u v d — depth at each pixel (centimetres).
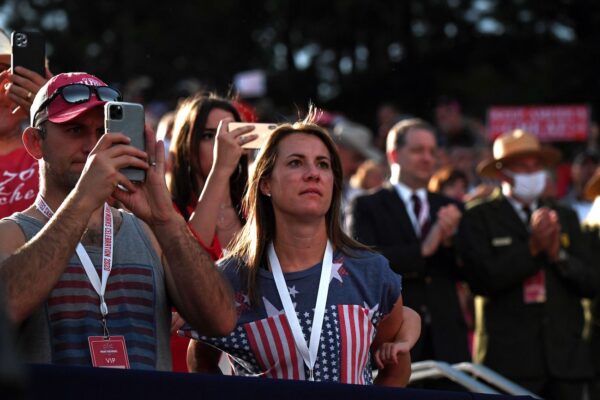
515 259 727
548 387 736
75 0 2514
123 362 376
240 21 2533
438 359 707
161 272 396
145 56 2430
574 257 749
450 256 735
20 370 190
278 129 433
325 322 416
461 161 1198
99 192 363
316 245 427
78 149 388
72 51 2472
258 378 343
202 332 395
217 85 2444
